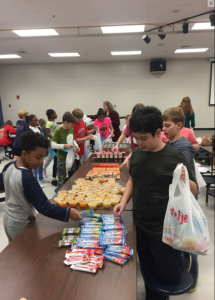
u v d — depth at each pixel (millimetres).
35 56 7500
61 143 3262
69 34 5320
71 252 1083
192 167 1629
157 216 1218
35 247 1165
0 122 9125
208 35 5582
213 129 9016
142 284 1862
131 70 8773
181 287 1221
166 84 8797
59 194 1822
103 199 1706
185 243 1032
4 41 5730
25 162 1368
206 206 3357
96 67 8836
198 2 3803
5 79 9070
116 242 1157
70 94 9102
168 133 1637
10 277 959
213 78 8586
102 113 4246
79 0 3648
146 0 3705
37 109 9273
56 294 869
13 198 1368
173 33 5086
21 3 3713
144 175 1220
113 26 4840
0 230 2754
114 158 2969
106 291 879
